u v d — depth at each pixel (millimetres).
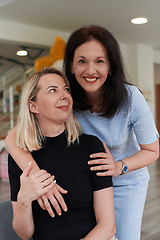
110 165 1070
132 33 5070
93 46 1085
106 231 1000
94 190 1061
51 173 1055
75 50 1128
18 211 1000
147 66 6203
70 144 1090
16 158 1073
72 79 1250
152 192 3566
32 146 1066
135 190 1444
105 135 1333
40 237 1041
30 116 1085
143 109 1271
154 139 1319
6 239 1097
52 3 3455
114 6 3619
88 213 1052
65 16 3975
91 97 1270
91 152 1087
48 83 1037
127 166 1222
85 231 1033
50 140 1083
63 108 1037
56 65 4086
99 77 1134
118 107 1240
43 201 996
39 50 5246
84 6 3598
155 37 5410
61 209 1028
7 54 6375
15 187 1095
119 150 1390
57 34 4727
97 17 4062
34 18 4047
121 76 1191
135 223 1446
